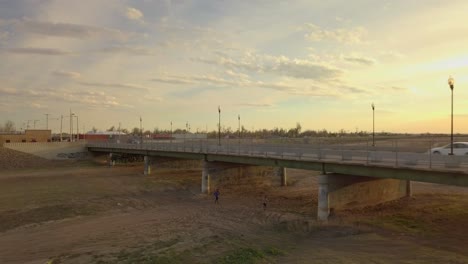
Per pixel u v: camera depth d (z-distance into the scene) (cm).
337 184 3909
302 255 2548
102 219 3891
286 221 3606
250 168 6166
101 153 11725
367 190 4141
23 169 9025
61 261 2408
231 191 5484
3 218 3922
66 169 8881
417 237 3008
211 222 3634
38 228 3553
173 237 3012
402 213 3794
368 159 3525
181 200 4978
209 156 5784
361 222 3488
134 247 2711
